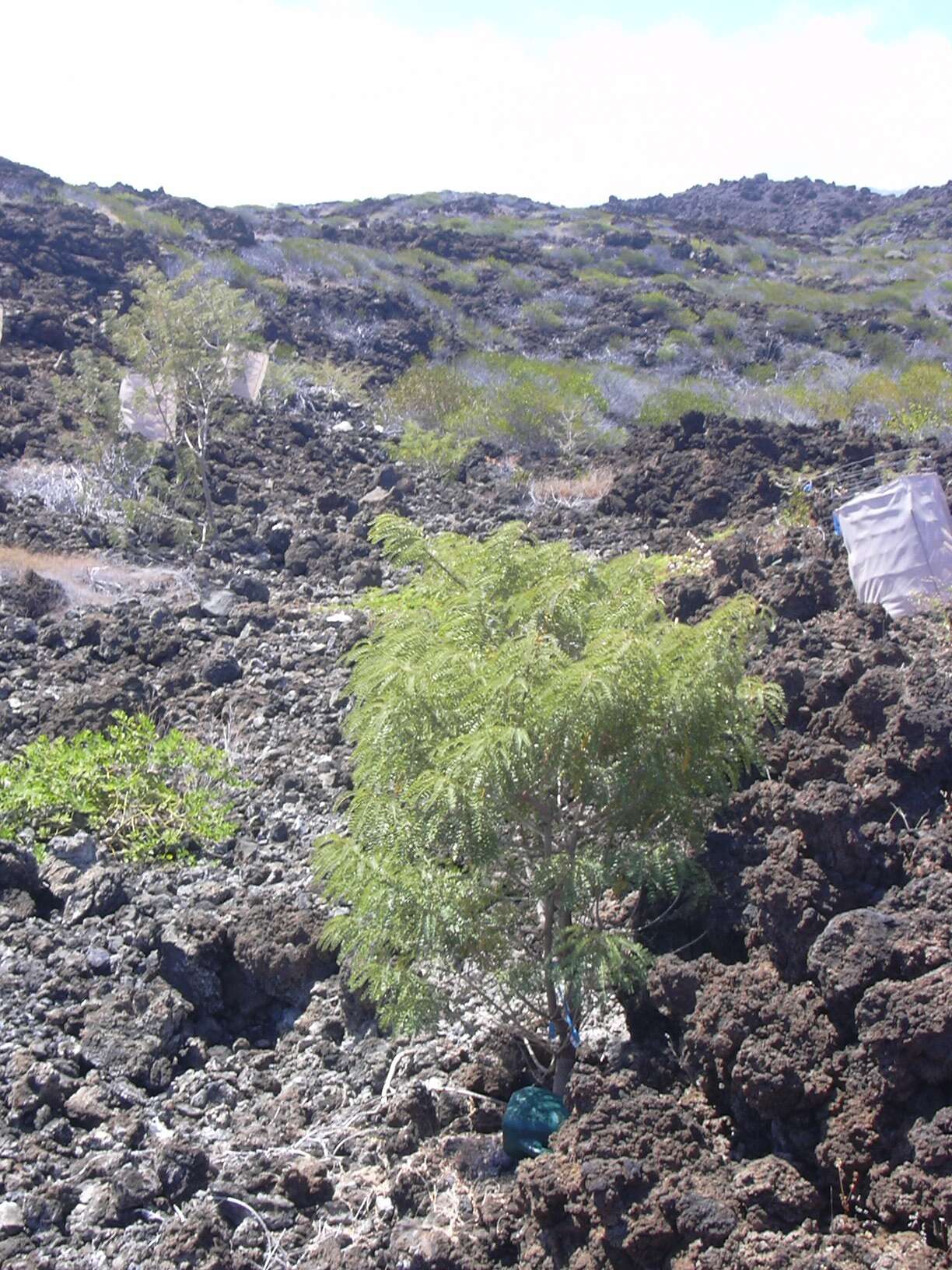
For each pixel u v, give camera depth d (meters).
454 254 36.72
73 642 9.77
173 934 5.58
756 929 4.70
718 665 4.77
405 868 4.49
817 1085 3.98
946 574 8.04
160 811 6.95
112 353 18.81
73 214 26.19
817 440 14.98
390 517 5.83
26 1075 4.80
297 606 11.04
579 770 4.52
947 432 15.78
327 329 24.64
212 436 16.14
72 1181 4.40
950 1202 3.46
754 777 5.48
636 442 16.72
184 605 10.73
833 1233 3.63
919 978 3.97
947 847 4.75
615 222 49.47
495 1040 4.92
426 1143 4.59
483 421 18.47
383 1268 4.09
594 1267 3.73
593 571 5.34
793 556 9.65
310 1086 4.98
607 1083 4.14
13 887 6.00
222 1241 4.17
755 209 70.25
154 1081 5.00
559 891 4.61
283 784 7.42
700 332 29.59
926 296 37.22
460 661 4.65
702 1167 3.88
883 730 5.68
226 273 25.45
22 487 13.58
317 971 5.59
